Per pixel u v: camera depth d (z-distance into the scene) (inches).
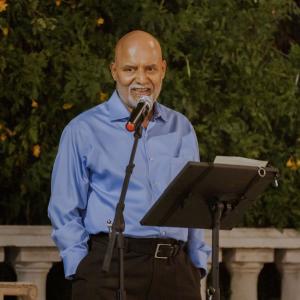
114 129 431.8
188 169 384.5
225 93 616.4
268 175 399.5
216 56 611.5
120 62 428.1
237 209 406.6
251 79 615.5
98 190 426.3
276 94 624.1
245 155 607.8
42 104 588.1
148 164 428.1
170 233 421.1
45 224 593.3
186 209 396.8
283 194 617.3
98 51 599.5
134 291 418.6
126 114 431.8
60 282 622.5
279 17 629.6
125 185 397.1
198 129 601.6
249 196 404.5
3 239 556.4
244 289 605.0
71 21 590.2
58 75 584.7
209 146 605.9
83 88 576.4
